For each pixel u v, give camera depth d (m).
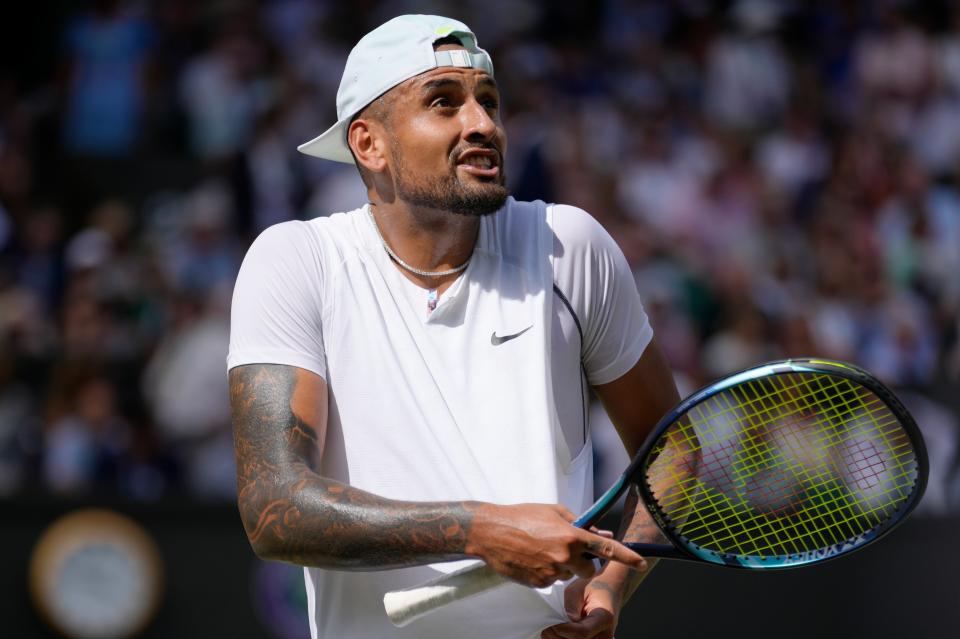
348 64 9.69
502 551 8.16
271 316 9.16
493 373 9.23
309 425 8.93
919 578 23.45
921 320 33.50
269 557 8.69
